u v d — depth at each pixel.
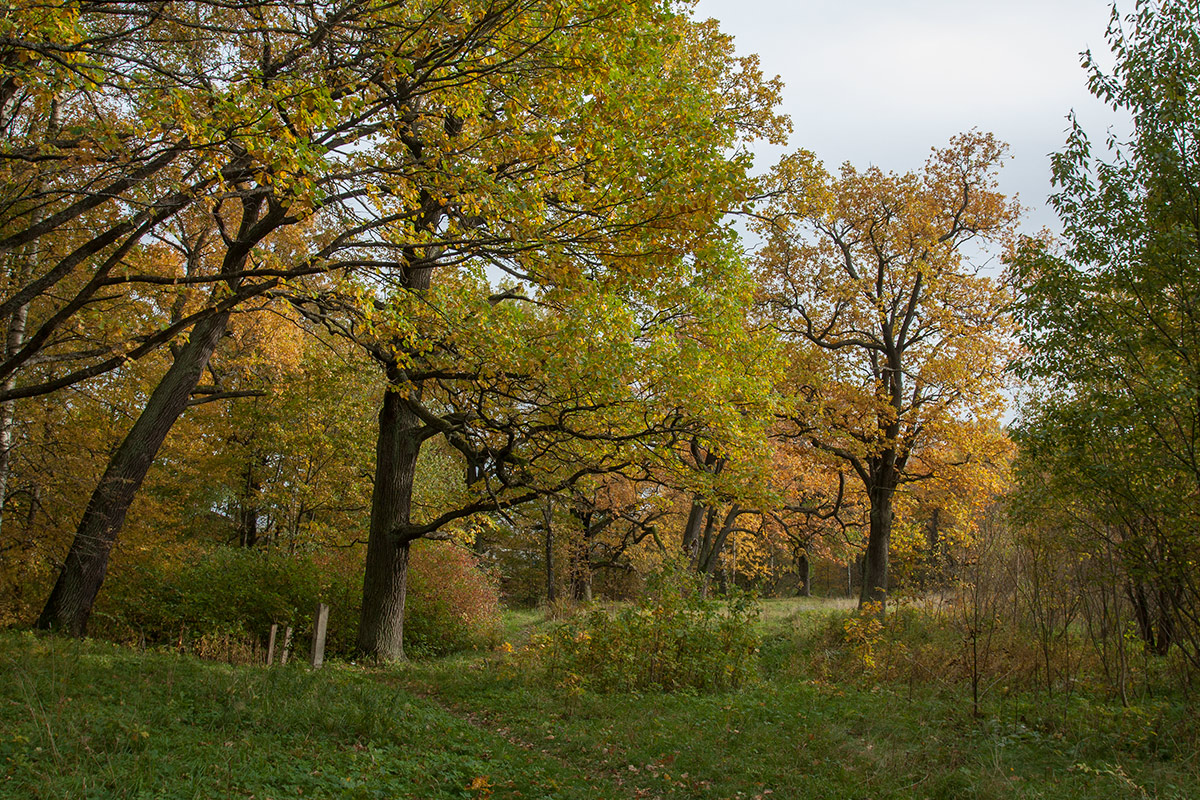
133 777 4.59
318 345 19.88
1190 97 8.13
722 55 14.91
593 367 9.87
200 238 13.51
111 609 15.59
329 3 6.43
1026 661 9.79
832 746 7.24
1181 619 8.42
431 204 9.66
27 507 16.05
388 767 5.88
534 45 6.60
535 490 12.74
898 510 22.81
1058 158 8.78
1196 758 6.64
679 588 12.74
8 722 5.36
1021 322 8.98
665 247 7.53
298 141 5.78
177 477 20.56
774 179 15.12
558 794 5.78
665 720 8.48
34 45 5.24
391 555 14.22
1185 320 8.16
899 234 21.17
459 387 12.80
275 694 7.65
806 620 18.70
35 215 10.84
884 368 21.20
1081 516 9.20
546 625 19.86
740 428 12.25
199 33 8.06
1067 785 6.06
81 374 8.26
